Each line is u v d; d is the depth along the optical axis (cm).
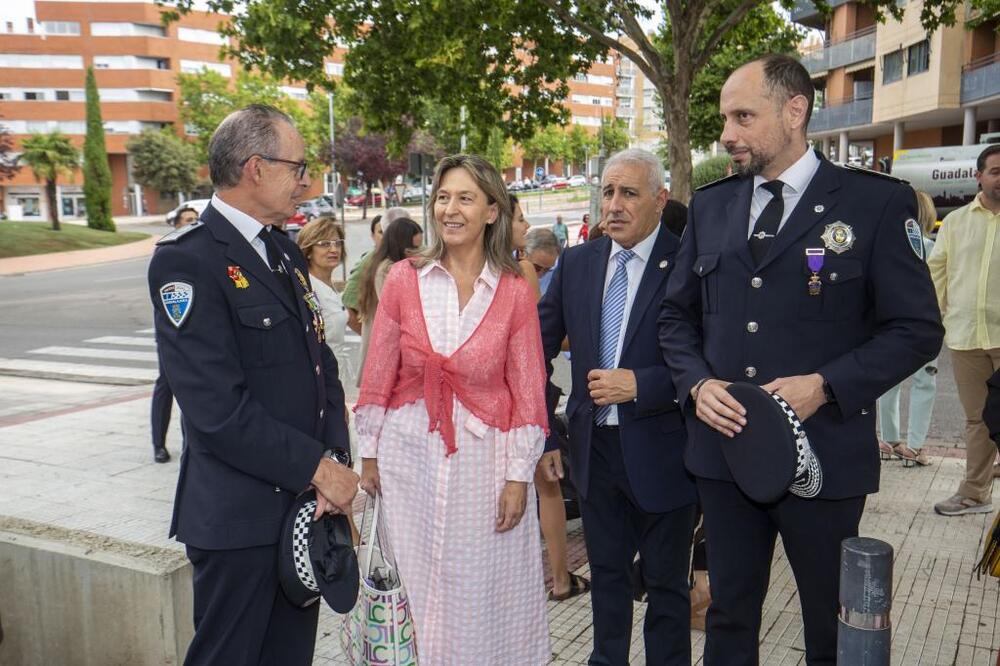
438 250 271
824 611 240
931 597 375
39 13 6600
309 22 1162
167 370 218
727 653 254
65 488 543
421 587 266
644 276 292
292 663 251
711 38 1027
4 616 306
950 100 2669
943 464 574
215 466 225
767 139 234
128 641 286
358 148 5347
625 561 304
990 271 448
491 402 265
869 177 235
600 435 299
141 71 6738
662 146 3316
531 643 280
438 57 1102
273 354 231
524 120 1345
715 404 229
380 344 272
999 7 1227
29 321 1631
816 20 3822
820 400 224
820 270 230
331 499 227
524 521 277
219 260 223
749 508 248
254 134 227
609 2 1033
